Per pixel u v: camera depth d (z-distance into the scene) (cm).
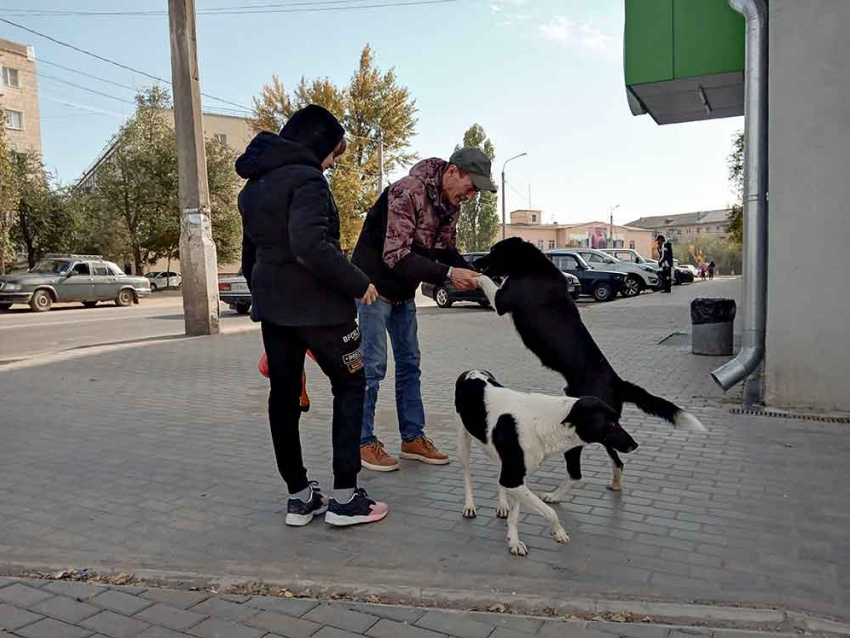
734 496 407
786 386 598
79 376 848
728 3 640
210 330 1268
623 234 9462
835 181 560
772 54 569
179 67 1178
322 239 329
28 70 4441
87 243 3256
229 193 3516
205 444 539
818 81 557
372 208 461
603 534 355
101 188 3366
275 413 364
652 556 328
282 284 346
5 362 965
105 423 609
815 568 314
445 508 396
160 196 3353
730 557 326
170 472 468
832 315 574
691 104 852
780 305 590
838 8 548
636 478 443
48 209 3053
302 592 300
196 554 336
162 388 770
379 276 453
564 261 2266
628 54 723
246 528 369
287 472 370
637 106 864
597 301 2206
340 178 3609
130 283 2423
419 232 437
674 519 374
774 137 574
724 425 563
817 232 570
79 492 429
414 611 283
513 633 265
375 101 4194
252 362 951
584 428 323
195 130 1222
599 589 294
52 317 1858
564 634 263
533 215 9612
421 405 490
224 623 275
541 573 311
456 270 423
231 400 705
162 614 282
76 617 279
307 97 4109
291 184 333
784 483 427
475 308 2039
